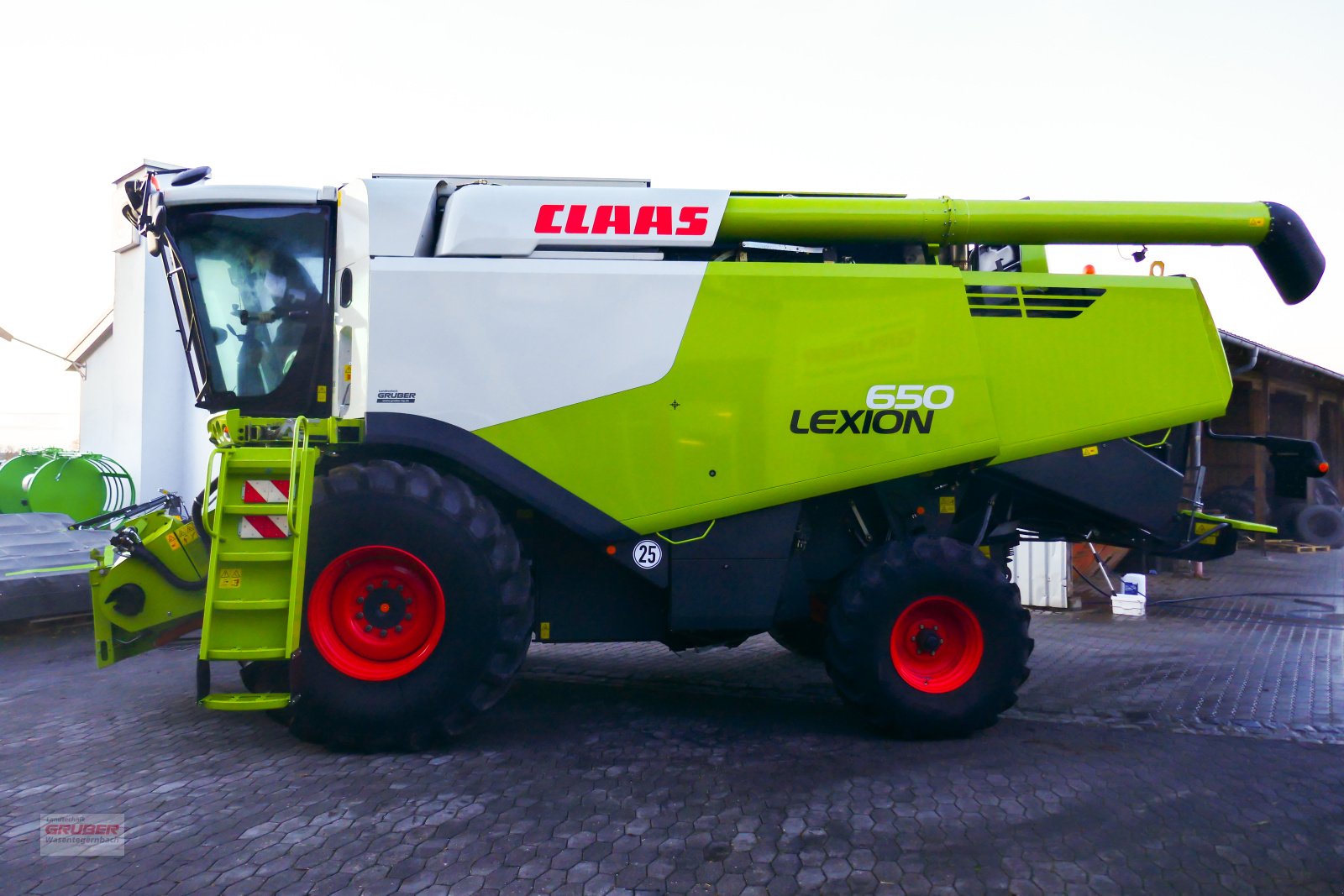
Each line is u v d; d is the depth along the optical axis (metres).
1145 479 4.68
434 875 2.78
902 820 3.26
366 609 4.02
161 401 11.84
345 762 3.89
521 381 4.11
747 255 4.64
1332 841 3.09
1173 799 3.49
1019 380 4.50
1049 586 8.58
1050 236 4.68
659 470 4.20
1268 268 5.00
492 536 4.04
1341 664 6.09
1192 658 6.32
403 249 4.11
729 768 3.86
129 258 12.02
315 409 4.57
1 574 6.66
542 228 4.20
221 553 3.73
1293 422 17.11
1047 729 4.53
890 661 4.26
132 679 5.51
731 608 4.34
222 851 2.95
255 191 4.42
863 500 4.76
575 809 3.35
